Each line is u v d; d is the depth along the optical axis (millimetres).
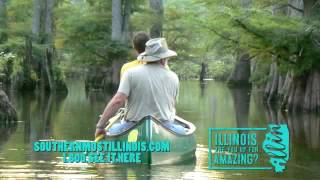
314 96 26906
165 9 56500
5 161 11477
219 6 29094
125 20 50531
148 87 11500
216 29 28594
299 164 11875
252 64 52312
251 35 26422
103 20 50500
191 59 59875
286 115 25203
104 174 10336
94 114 24000
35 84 42656
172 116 12047
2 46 42094
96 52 47969
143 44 11961
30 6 62906
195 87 55500
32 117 22266
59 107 28031
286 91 29531
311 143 15555
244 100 35312
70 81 69500
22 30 48500
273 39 25516
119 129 11484
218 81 78188
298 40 25438
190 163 11656
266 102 33750
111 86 48562
